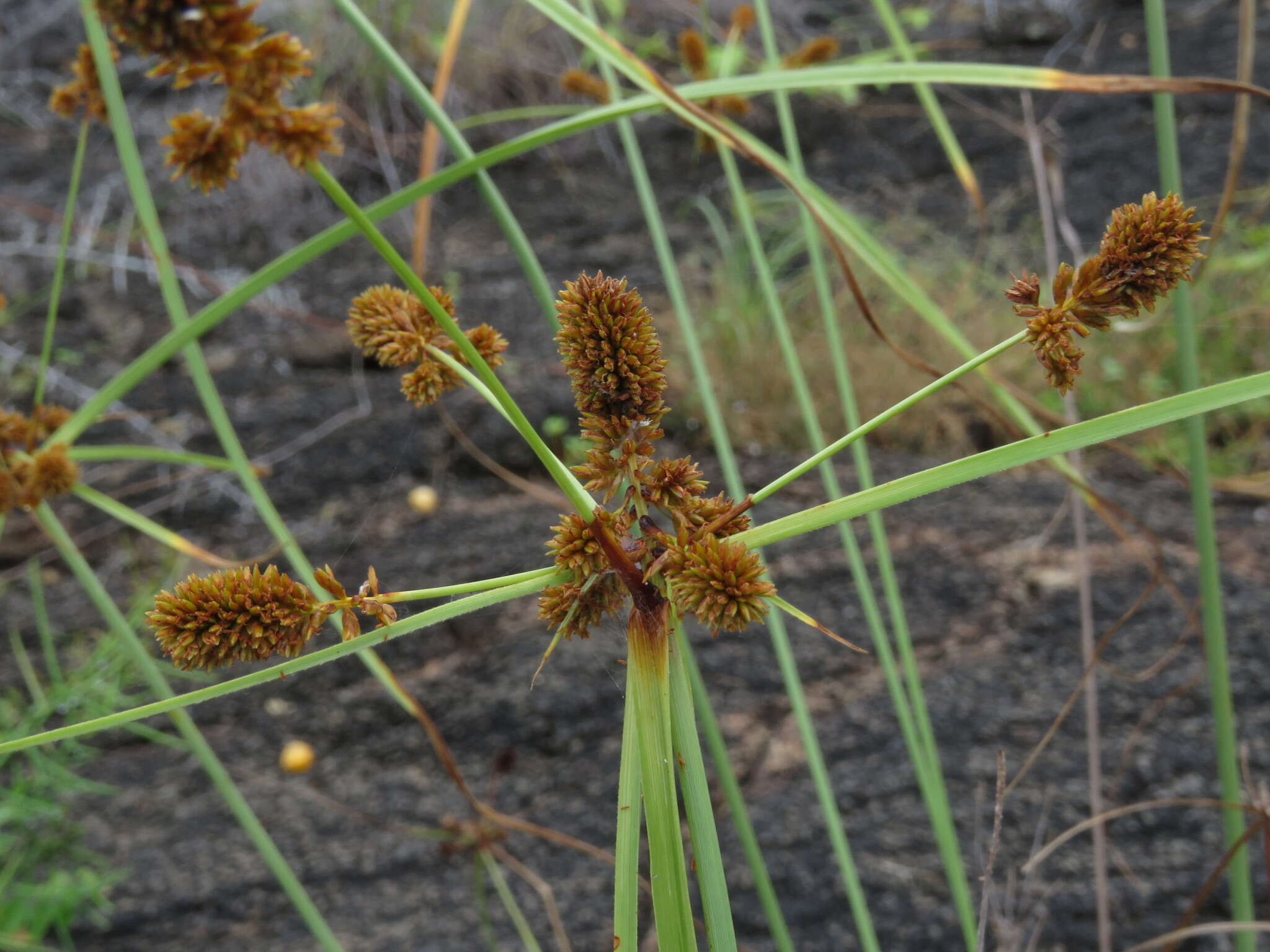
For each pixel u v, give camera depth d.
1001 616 0.91
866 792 0.80
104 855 0.78
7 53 1.54
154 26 0.31
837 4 1.74
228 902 0.76
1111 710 0.82
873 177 1.48
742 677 0.88
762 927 0.74
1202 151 1.43
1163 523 0.97
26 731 0.81
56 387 1.11
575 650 0.90
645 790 0.34
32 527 1.00
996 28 1.64
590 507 0.34
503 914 0.76
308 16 1.40
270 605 0.34
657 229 0.59
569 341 0.35
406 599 0.35
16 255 1.26
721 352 1.18
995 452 0.35
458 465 1.09
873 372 1.15
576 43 1.54
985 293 1.25
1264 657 0.84
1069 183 1.42
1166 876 0.73
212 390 0.47
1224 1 1.64
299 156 0.32
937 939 0.72
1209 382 1.11
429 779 0.84
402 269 0.32
